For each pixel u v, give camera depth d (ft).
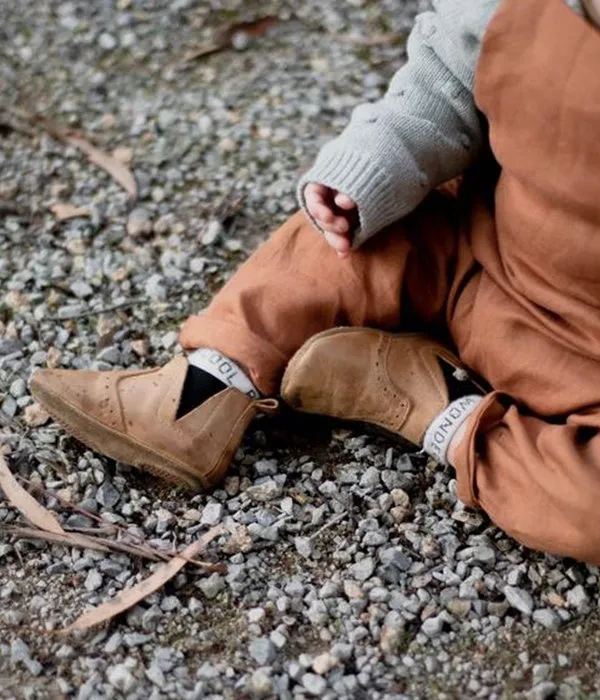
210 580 6.05
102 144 8.98
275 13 10.16
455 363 6.63
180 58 9.80
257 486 6.48
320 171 6.30
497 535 6.26
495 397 6.24
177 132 9.05
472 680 5.64
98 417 6.37
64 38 10.00
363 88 9.40
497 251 6.40
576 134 5.62
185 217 8.30
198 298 7.69
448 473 6.56
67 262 7.95
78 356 7.30
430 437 6.43
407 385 6.48
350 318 6.59
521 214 6.01
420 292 6.63
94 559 6.18
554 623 5.85
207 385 6.43
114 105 9.37
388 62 9.64
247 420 6.49
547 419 6.32
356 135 6.31
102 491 6.47
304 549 6.21
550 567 6.09
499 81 5.81
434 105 6.27
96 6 10.28
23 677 5.69
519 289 6.25
